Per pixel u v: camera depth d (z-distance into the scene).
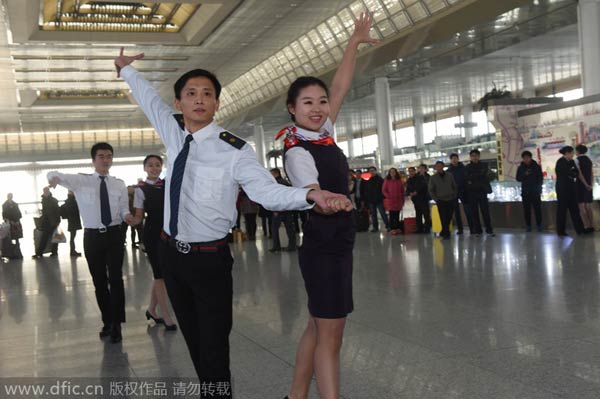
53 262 14.41
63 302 8.05
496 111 17.14
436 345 4.62
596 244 9.95
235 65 36.31
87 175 5.55
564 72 34.56
